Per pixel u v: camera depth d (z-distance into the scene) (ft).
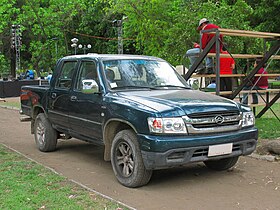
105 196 17.29
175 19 57.41
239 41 51.55
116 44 133.59
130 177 18.75
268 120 37.14
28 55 152.35
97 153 26.96
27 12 95.25
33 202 16.49
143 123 17.75
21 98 30.60
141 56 23.98
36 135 28.07
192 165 23.18
